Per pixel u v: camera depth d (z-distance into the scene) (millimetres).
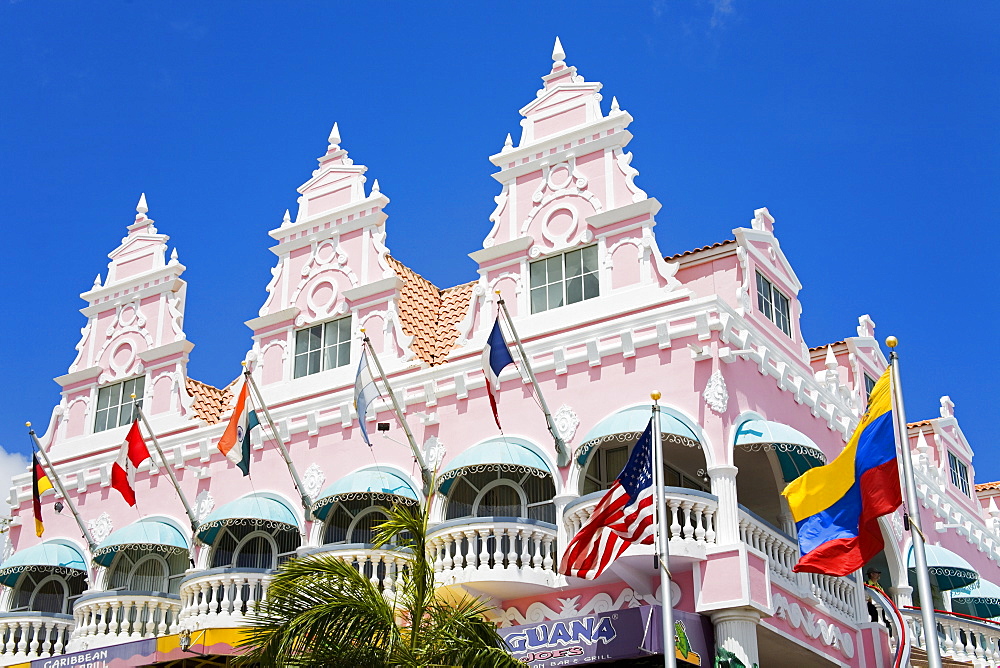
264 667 18078
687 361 23875
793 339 27969
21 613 29141
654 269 25312
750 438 23328
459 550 23625
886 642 26484
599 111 27453
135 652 24906
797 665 25000
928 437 36312
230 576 25750
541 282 26656
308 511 26875
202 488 28922
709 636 22031
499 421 25438
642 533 20375
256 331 30094
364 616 18312
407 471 26234
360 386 24594
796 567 18594
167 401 30812
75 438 31906
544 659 22266
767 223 28297
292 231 30656
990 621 27641
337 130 31531
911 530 16984
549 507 24750
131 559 29703
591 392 24656
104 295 33312
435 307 30172
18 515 31969
